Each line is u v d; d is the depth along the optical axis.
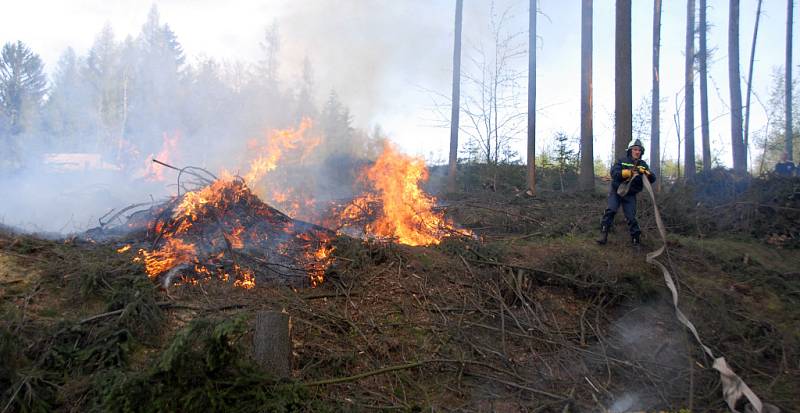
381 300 6.61
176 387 4.16
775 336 6.52
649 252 8.31
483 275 7.30
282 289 6.49
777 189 9.73
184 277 6.40
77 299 5.70
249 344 5.30
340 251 7.28
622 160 8.62
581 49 15.83
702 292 7.36
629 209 8.57
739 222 9.75
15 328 5.01
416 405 5.11
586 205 11.68
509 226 10.30
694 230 9.74
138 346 5.25
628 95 12.76
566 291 7.34
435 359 5.58
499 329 6.42
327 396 5.02
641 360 6.06
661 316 6.97
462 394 5.36
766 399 5.41
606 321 6.94
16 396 4.41
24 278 5.83
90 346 5.05
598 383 5.63
